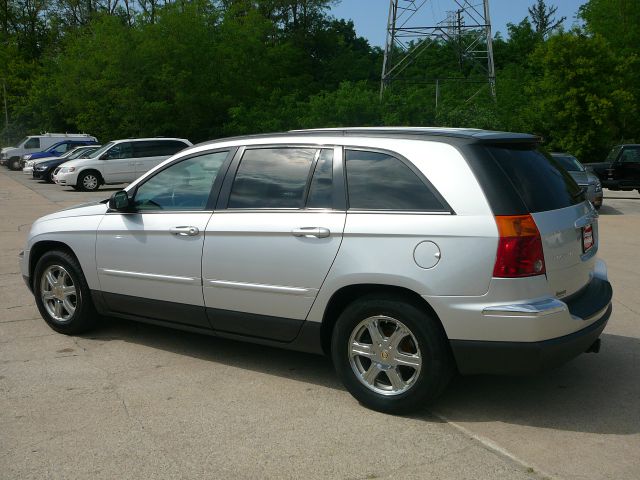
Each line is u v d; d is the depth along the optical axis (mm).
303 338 4547
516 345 3875
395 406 4180
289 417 4188
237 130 34719
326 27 60219
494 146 4191
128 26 39094
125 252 5352
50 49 58844
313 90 48438
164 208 5227
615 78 29141
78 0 57125
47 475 3467
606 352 5457
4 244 11266
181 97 35531
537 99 30328
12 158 36656
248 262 4660
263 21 45312
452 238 3947
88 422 4105
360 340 4355
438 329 4051
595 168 20922
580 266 4340
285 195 4621
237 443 3824
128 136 36094
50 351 5484
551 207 4164
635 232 12945
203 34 37625
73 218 5770
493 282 3871
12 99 52469
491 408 4340
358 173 4383
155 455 3678
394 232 4102
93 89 35656
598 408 4344
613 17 38125
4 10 62125
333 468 3533
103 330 6070
